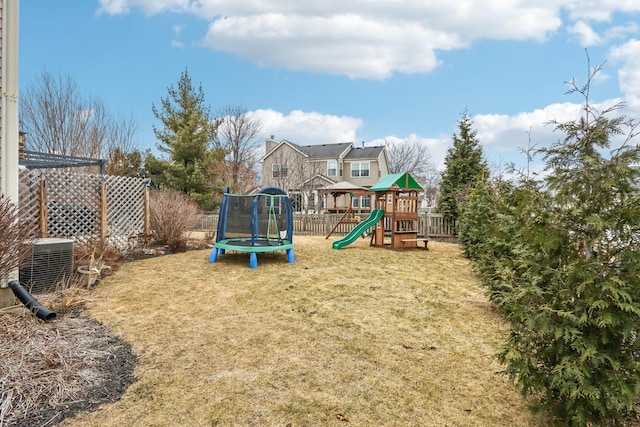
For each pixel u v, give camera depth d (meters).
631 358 1.96
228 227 7.96
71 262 5.02
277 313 4.30
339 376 2.87
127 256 7.59
